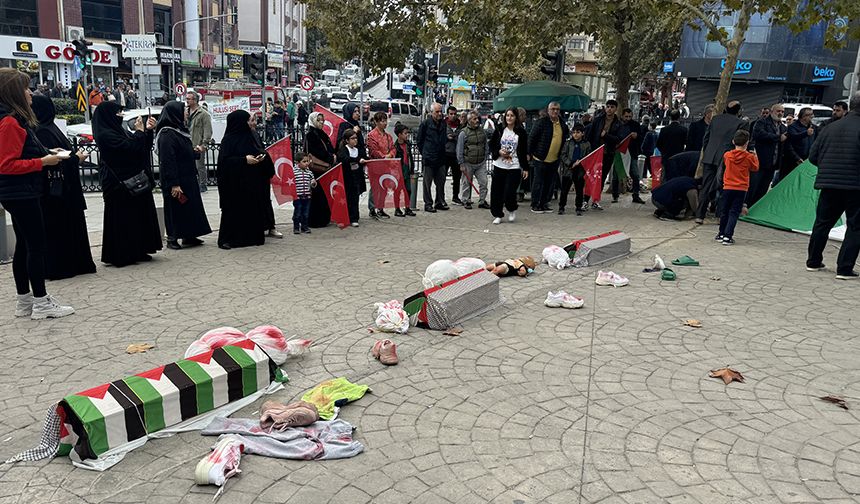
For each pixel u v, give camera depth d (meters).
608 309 6.30
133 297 6.52
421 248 9.04
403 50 13.48
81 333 5.50
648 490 3.34
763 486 3.38
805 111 12.32
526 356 5.11
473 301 6.01
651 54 41.12
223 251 8.64
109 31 45.25
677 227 10.67
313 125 10.11
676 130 12.38
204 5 57.69
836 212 7.55
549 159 11.80
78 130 15.89
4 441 3.78
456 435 3.88
